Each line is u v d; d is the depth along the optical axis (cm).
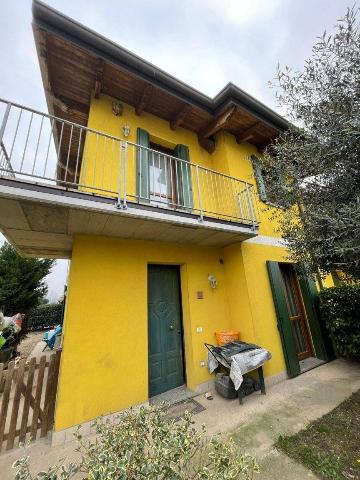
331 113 238
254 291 499
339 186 259
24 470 155
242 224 462
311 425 311
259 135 636
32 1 333
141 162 473
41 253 518
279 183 331
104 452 155
